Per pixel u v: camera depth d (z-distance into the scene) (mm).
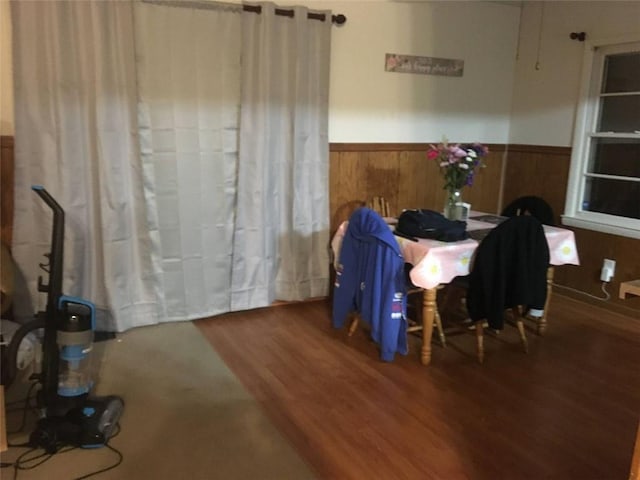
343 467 2191
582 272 4277
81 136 3133
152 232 3451
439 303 3773
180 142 3412
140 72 3211
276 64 3588
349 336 3459
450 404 2691
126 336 3387
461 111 4586
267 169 3682
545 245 3059
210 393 2740
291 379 2908
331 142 4043
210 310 3732
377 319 3061
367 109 4141
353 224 3162
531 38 4578
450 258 2992
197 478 2104
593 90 4152
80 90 3088
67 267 3199
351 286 3244
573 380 2975
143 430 2406
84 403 2361
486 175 4867
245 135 3568
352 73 4020
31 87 2980
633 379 3004
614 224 4039
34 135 3031
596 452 2330
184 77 3348
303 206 3914
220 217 3646
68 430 2254
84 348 2342
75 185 3160
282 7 3547
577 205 4348
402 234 3244
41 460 2182
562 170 4414
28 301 3178
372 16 4004
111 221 3254
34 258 3158
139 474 2115
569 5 4234
